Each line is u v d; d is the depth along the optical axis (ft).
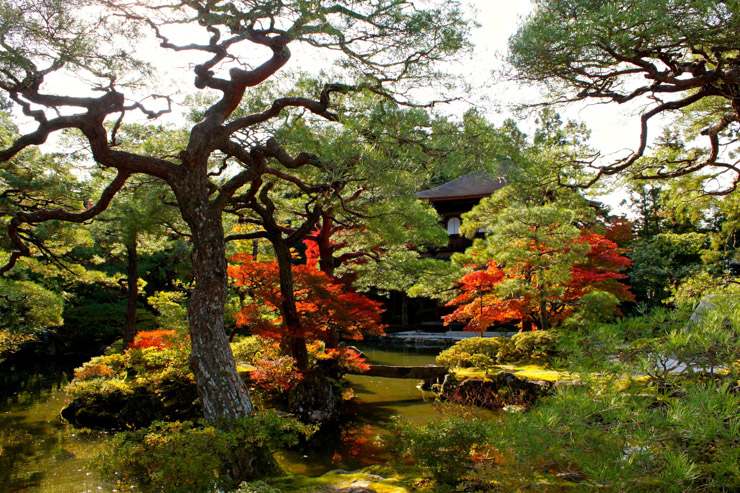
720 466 8.36
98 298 69.77
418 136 24.43
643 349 11.00
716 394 8.74
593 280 48.19
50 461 24.16
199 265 22.13
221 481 17.07
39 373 51.31
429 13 22.40
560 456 10.34
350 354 37.78
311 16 21.43
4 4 20.08
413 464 20.33
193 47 24.09
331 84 25.99
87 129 22.24
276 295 32.73
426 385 40.78
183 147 32.60
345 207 33.14
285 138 28.66
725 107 30.37
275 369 30.22
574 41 21.25
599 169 29.94
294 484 17.93
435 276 44.50
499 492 12.14
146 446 16.83
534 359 38.34
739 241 67.87
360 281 48.47
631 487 8.77
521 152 25.49
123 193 34.01
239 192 40.75
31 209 34.86
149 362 33.65
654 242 77.00
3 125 32.89
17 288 36.06
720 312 10.39
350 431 28.89
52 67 22.22
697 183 36.50
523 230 40.14
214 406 20.53
